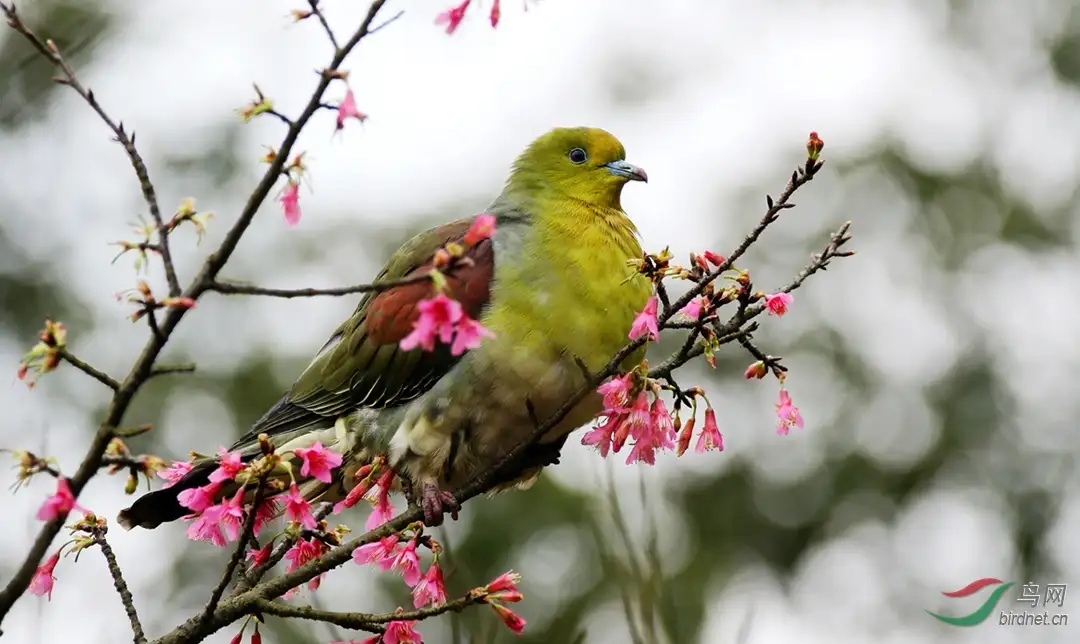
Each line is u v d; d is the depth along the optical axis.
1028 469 15.66
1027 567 15.30
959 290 16.48
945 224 16.81
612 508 7.46
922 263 16.56
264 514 6.11
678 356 6.07
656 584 7.23
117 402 4.45
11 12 4.57
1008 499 15.50
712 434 6.11
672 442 6.04
